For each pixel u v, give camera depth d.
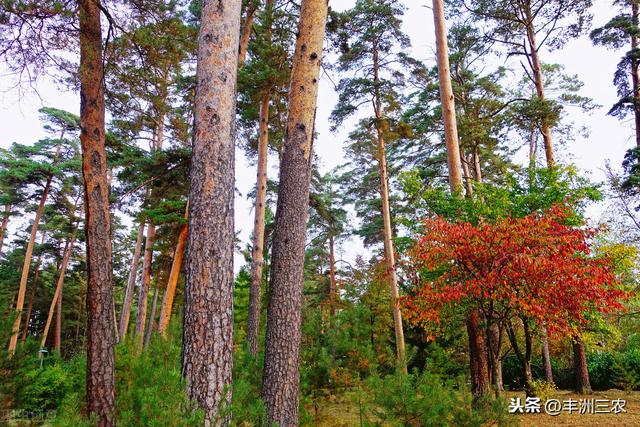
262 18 12.64
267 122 13.62
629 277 13.29
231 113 5.00
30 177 26.47
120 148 15.62
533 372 18.97
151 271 20.77
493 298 6.61
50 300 35.53
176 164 15.16
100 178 6.75
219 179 4.73
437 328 8.27
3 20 6.43
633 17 16.22
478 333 8.16
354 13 17.48
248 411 4.65
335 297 23.66
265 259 14.73
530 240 6.30
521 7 15.19
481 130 15.82
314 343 7.67
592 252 11.11
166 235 16.39
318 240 28.36
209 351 4.24
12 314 5.84
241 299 21.02
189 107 14.36
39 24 6.68
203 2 5.28
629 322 14.32
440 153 20.38
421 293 7.40
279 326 5.66
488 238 6.40
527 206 9.43
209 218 4.59
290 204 6.16
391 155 23.61
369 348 6.89
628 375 15.28
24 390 5.71
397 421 4.75
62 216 29.39
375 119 17.38
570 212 8.24
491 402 5.02
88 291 6.34
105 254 6.55
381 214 26.80
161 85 9.41
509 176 10.23
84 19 6.75
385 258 18.00
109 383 6.06
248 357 6.46
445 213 9.32
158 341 6.18
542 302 6.30
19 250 33.47
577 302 6.39
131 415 3.92
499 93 18.80
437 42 10.74
